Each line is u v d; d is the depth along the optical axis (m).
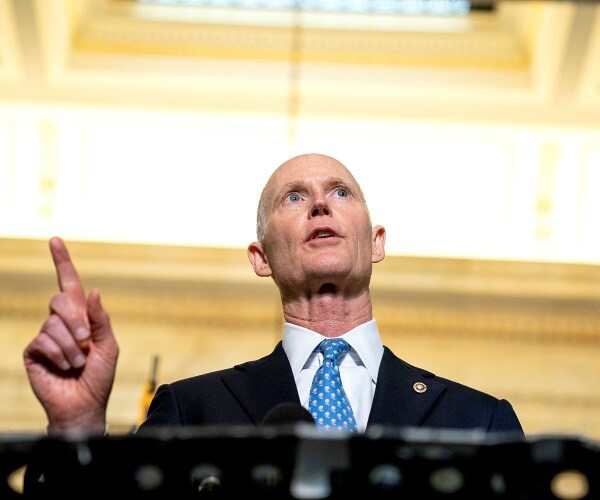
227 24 13.75
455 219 14.11
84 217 13.97
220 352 13.82
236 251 14.00
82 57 13.60
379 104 13.89
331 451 1.95
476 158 14.12
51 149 13.88
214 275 13.95
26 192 13.91
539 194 14.05
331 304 3.62
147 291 13.89
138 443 1.97
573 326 13.89
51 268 13.67
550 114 13.81
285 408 2.31
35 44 13.05
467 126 13.99
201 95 13.88
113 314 13.86
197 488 2.03
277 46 13.77
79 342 2.91
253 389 3.38
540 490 1.97
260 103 13.94
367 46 13.79
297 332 3.59
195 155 14.19
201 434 1.95
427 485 1.94
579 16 12.60
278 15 13.77
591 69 13.21
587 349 13.86
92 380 2.96
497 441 1.94
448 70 13.75
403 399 3.33
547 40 13.24
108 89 13.75
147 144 14.11
